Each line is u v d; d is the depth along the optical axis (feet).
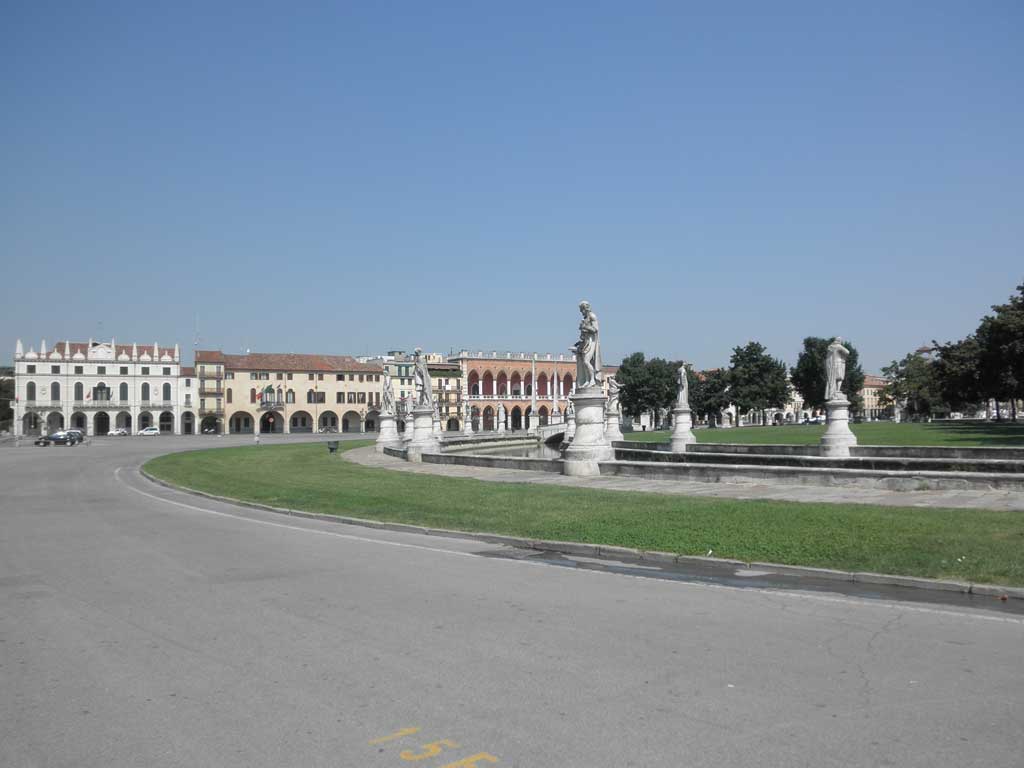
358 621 27.73
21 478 107.14
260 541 48.37
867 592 31.94
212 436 347.77
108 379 402.52
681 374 130.82
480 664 22.62
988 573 32.35
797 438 186.91
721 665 22.29
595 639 25.13
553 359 487.20
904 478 64.80
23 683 21.56
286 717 18.84
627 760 16.22
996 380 232.32
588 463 87.40
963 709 18.74
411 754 16.71
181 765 16.39
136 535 51.29
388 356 481.05
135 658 23.70
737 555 38.73
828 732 17.49
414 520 55.11
